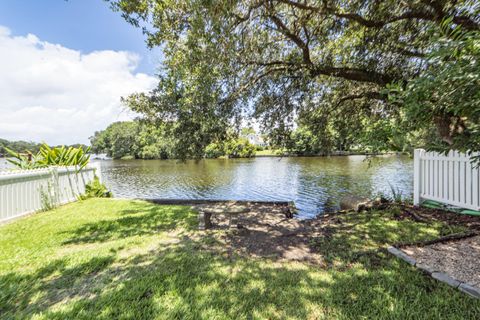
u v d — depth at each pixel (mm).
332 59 4555
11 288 2020
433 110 1552
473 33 1385
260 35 3752
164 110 5449
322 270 2172
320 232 3324
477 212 3541
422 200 4246
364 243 2754
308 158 27875
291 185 10969
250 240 3121
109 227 3803
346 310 1592
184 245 2953
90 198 6570
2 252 2832
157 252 2740
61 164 6309
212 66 3604
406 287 1800
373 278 1953
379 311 1557
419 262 2150
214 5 2646
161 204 6180
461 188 3498
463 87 1320
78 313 1661
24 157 6473
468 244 2523
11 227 3877
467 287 1705
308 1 3369
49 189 5359
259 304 1698
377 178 11797
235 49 3516
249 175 15336
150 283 2023
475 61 1203
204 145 5711
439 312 1509
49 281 2137
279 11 3643
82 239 3275
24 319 1625
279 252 2670
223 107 4715
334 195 8547
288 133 5566
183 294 1849
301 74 4324
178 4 3104
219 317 1571
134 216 4477
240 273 2164
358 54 3846
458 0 2326
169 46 3816
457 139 1518
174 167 22594
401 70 3730
